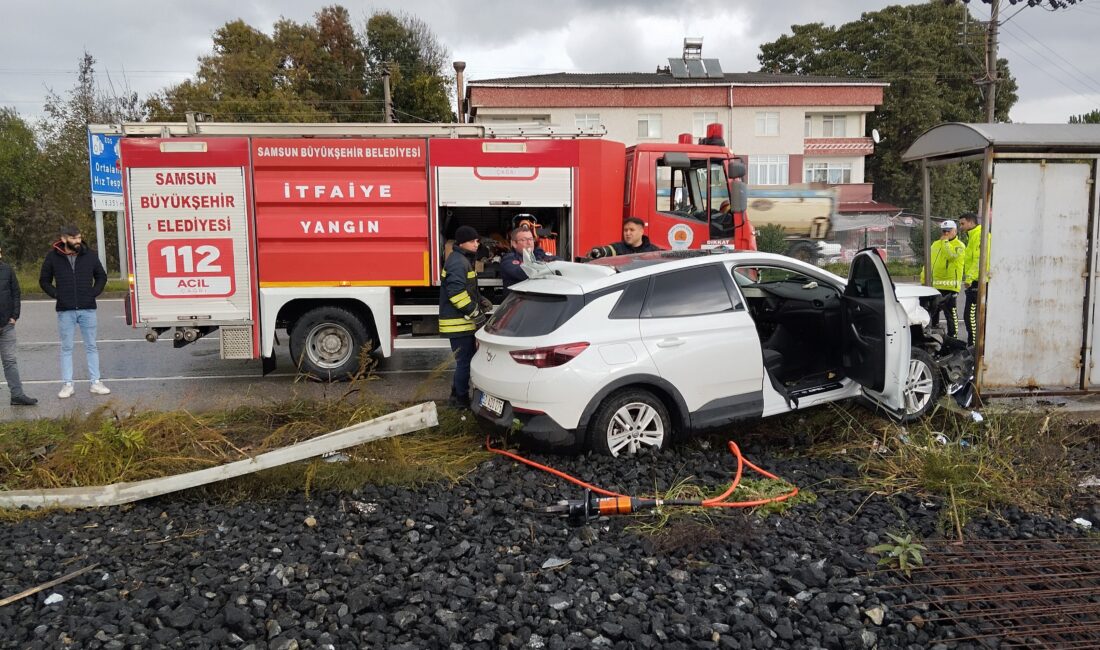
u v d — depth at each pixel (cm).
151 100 3622
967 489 500
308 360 904
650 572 405
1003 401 683
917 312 668
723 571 402
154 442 600
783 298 700
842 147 4375
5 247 2889
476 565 412
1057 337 691
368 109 4631
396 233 890
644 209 945
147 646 341
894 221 3117
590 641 341
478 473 563
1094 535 444
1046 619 354
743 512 479
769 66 5625
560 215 936
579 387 552
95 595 391
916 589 382
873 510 484
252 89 4472
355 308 915
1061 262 684
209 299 878
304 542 451
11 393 803
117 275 2803
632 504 478
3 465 578
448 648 336
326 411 693
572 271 620
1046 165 674
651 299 585
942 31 5028
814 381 657
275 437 648
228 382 924
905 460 546
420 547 443
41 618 369
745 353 599
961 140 695
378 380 932
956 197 4078
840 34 5381
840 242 3116
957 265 1023
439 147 888
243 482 543
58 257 834
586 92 4084
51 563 430
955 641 338
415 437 633
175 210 864
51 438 633
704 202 978
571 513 472
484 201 900
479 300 786
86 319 850
